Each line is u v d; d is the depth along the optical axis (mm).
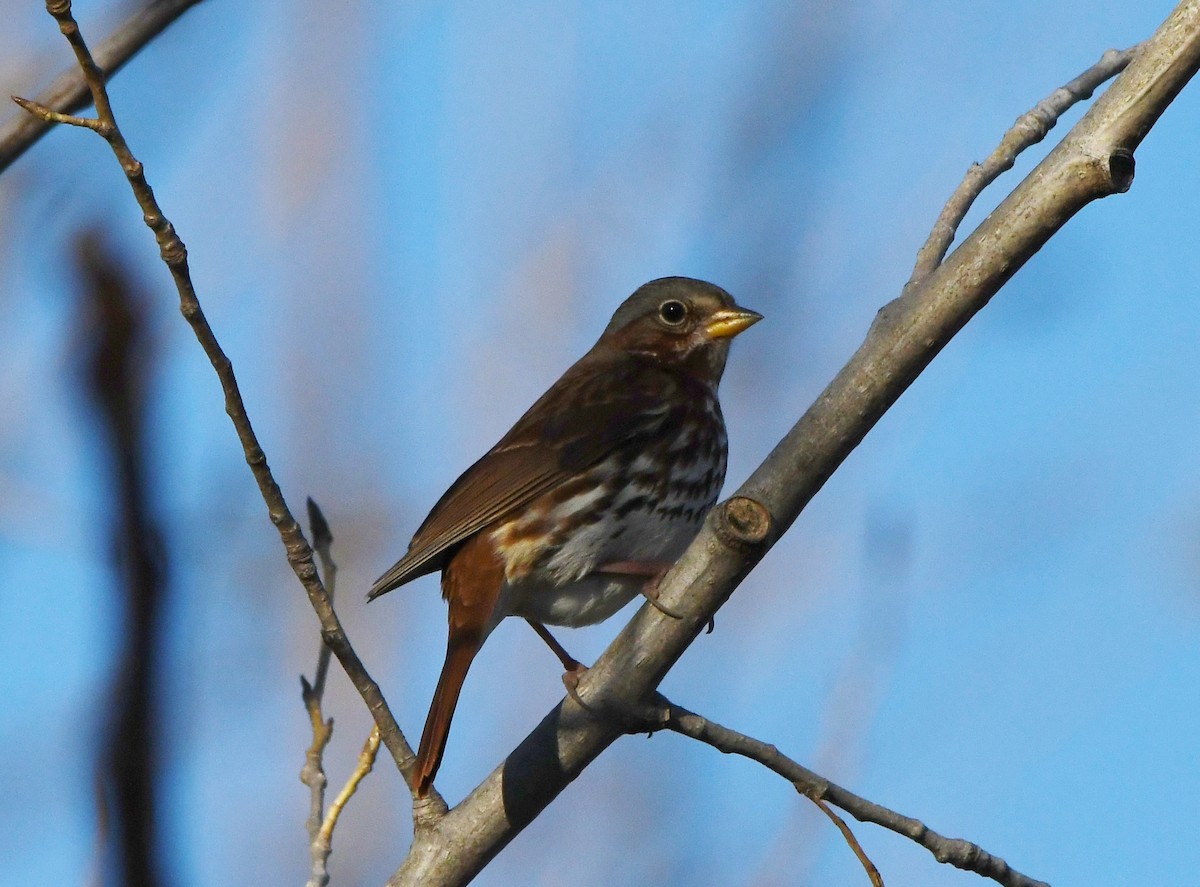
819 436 7871
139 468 3982
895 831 8023
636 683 8117
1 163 8570
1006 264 7656
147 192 7352
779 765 8047
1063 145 7609
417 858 8430
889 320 7816
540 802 8391
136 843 3832
